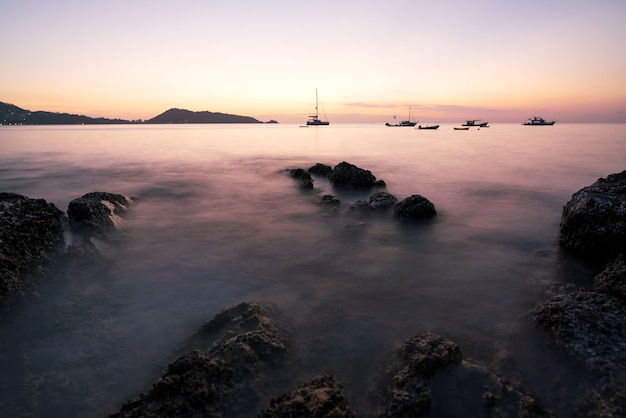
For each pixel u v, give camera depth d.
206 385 4.79
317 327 6.55
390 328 6.52
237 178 23.36
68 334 6.41
